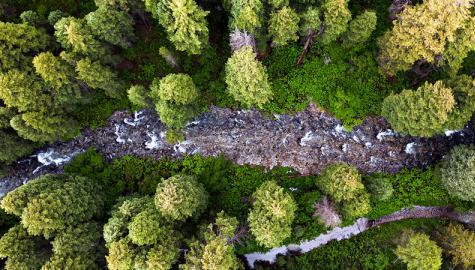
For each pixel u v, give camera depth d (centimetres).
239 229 4888
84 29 4197
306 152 5275
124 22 4419
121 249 4016
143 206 4444
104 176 5094
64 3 4988
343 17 4403
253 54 4016
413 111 4381
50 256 4353
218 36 5175
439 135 5244
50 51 4466
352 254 5347
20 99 4141
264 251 5297
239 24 4238
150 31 5116
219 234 4397
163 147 5191
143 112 5159
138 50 5088
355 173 4594
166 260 4138
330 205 4884
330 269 5303
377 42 4894
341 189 4550
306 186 5294
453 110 4425
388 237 5359
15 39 4103
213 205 5125
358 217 5341
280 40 4531
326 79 5159
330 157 5294
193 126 5166
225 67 4653
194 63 5125
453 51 4322
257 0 4075
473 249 4641
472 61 5147
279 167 5294
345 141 5253
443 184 4981
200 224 4700
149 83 5100
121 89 4941
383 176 5325
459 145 4900
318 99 5166
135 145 5191
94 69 4316
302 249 5356
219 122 5191
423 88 4422
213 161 5203
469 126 5216
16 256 4178
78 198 4412
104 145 5184
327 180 4731
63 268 4128
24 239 4300
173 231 4366
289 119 5206
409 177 5312
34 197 4219
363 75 5181
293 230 5200
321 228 5266
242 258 5331
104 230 4297
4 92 4041
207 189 5138
